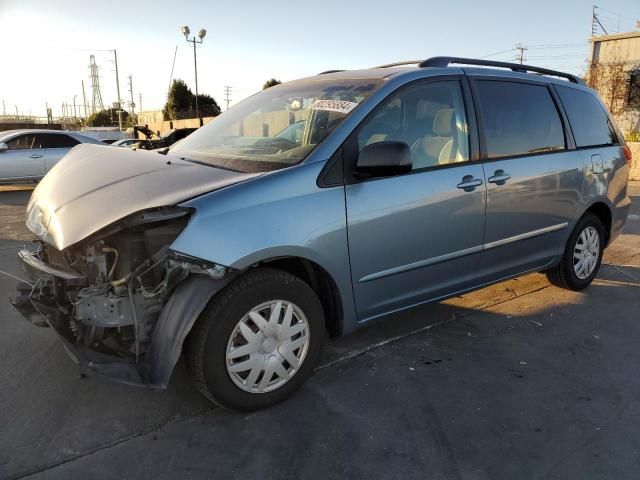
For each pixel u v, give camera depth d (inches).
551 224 163.5
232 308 101.9
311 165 111.1
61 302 108.7
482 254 144.3
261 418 108.5
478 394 119.0
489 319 161.3
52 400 113.5
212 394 103.8
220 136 144.3
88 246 100.4
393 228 121.6
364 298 122.4
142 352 101.7
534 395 119.0
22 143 482.6
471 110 141.2
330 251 112.1
